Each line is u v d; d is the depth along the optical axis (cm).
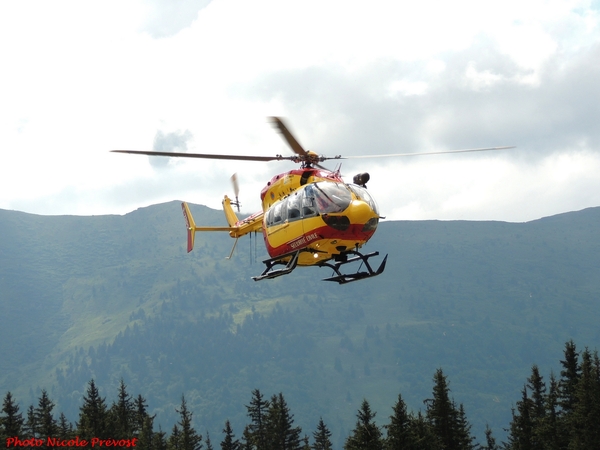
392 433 5994
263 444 7831
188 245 5347
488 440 7538
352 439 6034
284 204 3441
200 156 3338
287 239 3416
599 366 6912
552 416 7150
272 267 3631
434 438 6062
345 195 3256
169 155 3253
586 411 6228
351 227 3231
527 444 6800
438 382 6700
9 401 7675
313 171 3466
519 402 7269
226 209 4847
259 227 4278
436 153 3297
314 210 3253
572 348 7231
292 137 3409
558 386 7194
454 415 6625
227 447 7838
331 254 3444
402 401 6125
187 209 5419
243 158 3416
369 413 6119
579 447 6056
